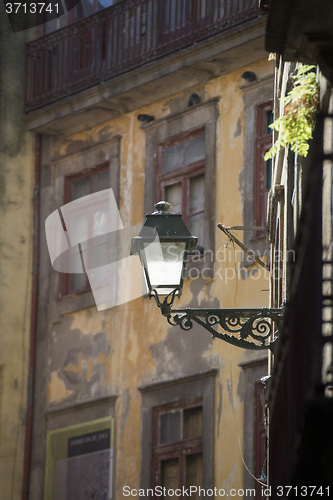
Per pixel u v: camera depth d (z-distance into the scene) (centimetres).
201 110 2820
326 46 1137
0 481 2928
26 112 3148
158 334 2756
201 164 2798
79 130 3106
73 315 2970
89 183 3058
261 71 2708
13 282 3055
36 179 3141
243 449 2508
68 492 2859
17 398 2989
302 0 1087
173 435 2667
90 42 3073
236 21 2725
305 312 930
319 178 952
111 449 2786
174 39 2844
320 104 1279
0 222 3081
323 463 980
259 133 2692
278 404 1103
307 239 934
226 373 2580
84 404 2870
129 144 2981
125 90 2939
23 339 3034
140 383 2767
